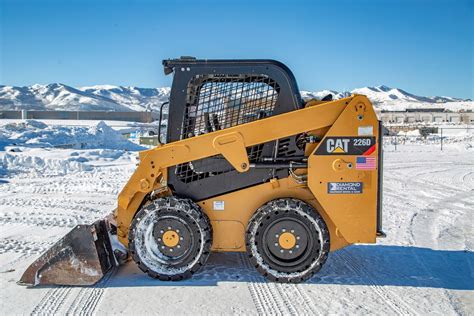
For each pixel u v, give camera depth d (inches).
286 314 163.5
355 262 226.8
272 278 191.6
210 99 200.1
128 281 192.9
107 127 1120.8
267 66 196.7
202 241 191.5
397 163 783.1
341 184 190.9
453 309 170.1
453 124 3088.1
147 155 194.7
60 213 343.3
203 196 199.3
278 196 198.1
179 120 200.4
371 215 191.2
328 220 197.0
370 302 175.6
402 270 215.5
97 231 195.6
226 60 197.2
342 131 190.4
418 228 307.9
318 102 200.5
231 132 191.9
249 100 199.3
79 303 170.7
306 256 191.0
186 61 198.5
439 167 719.1
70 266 187.3
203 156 193.2
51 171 597.9
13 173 574.6
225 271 207.9
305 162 195.0
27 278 187.5
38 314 161.8
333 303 173.8
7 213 340.8
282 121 191.3
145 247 193.6
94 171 608.4
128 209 202.7
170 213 190.9
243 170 193.2
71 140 975.0
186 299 175.0
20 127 1057.5
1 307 167.2
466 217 347.3
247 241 191.8
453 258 236.4
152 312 163.6
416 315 164.4
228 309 166.7
